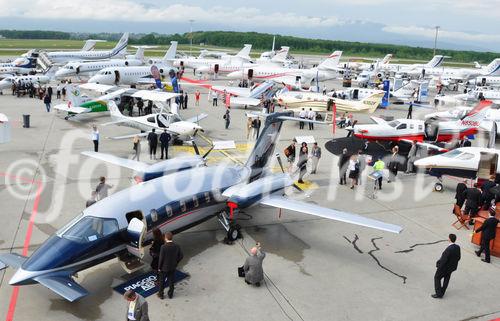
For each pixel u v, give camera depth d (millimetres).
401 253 13992
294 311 10672
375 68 83312
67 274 10203
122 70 50562
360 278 12359
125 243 11242
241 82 65312
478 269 13141
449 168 20094
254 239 14602
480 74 85250
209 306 10703
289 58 120562
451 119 33875
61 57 78562
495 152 19891
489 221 13227
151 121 26391
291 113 16797
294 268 12781
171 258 10516
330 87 68938
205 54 113750
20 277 9641
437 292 11430
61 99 43000
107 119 34062
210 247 13898
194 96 50125
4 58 95750
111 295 10930
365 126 28125
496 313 10922
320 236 15023
